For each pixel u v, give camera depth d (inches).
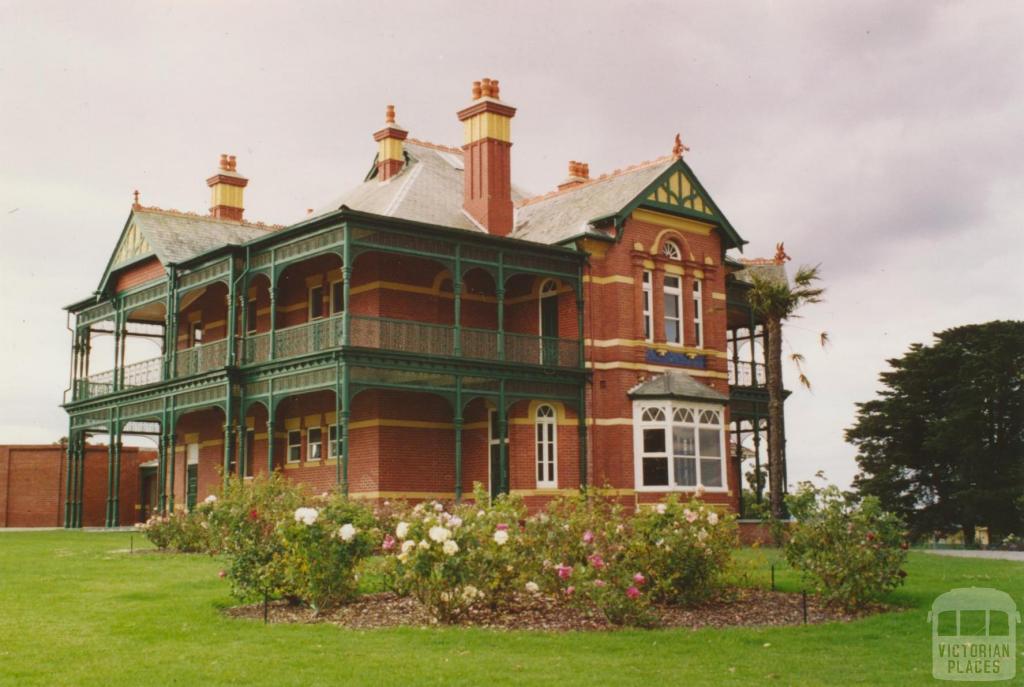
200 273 1121.4
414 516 493.4
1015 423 1526.8
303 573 481.7
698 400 1087.0
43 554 802.2
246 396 1031.0
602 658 376.5
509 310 1141.1
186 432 1349.7
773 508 1060.5
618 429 1064.2
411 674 344.2
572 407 1064.2
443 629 434.3
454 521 465.7
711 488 1088.2
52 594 540.7
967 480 1530.5
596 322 1083.9
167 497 1162.6
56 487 1528.1
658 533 507.8
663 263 1123.9
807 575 510.9
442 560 457.1
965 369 1541.6
